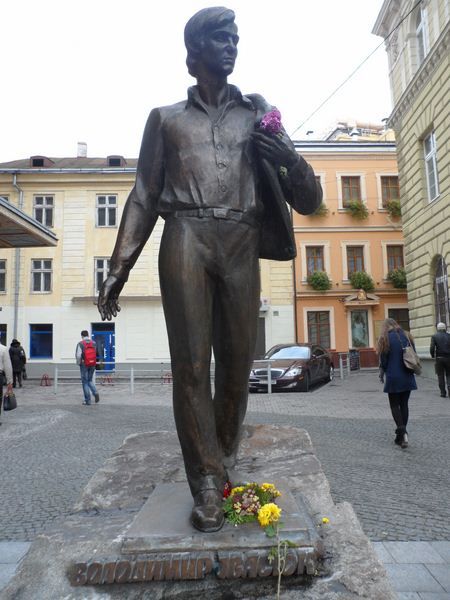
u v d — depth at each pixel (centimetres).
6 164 3006
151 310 2556
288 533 186
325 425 879
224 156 231
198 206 226
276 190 234
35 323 2575
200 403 213
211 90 242
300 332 2769
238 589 178
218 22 235
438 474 557
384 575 182
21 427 923
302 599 173
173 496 227
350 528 211
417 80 1688
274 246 252
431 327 1677
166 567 180
